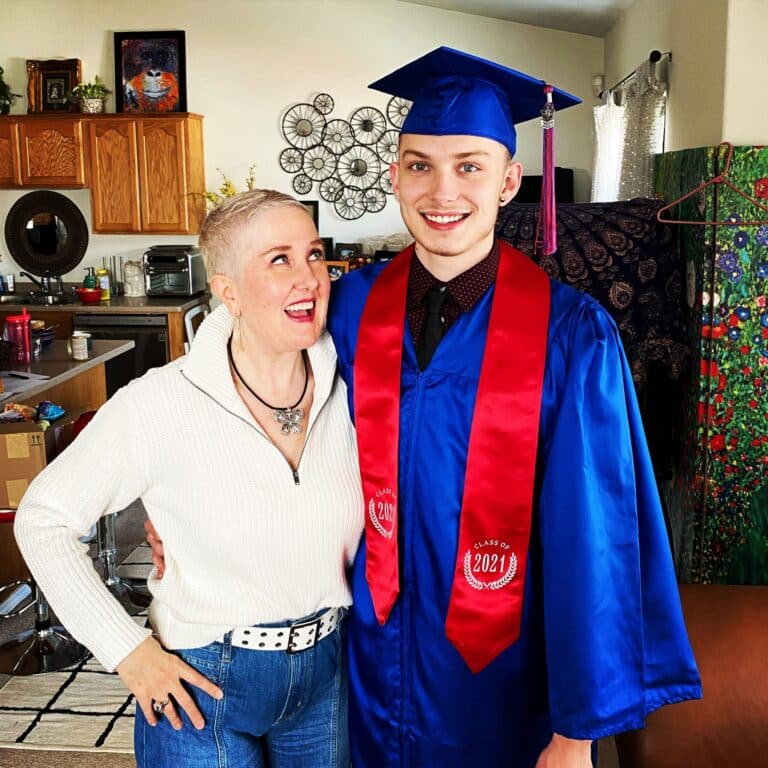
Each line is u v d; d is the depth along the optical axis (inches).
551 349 55.5
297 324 54.1
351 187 284.8
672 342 118.2
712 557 120.9
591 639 53.4
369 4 275.3
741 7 116.0
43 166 275.1
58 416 150.6
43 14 282.4
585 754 56.0
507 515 56.2
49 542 54.2
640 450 56.3
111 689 125.4
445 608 58.2
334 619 60.2
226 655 56.4
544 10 242.2
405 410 58.0
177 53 280.4
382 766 62.0
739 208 114.3
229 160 285.6
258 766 60.1
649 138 160.9
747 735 68.1
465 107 55.1
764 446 117.9
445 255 56.0
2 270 294.4
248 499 55.1
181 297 276.7
